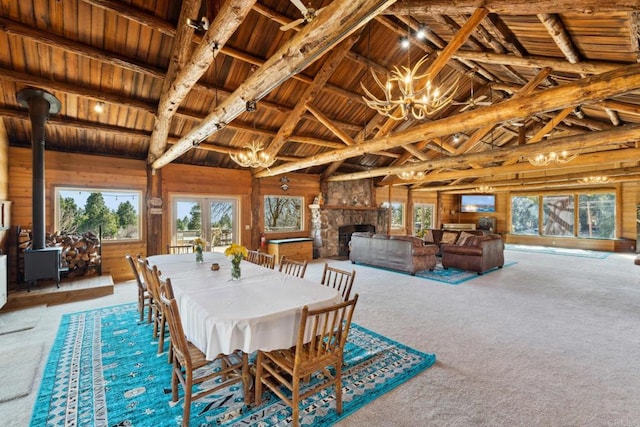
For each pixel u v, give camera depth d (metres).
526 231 12.60
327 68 5.19
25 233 4.95
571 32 3.20
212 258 4.24
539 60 4.04
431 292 5.11
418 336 3.32
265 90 2.94
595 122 6.63
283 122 6.46
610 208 10.60
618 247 10.19
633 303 4.52
